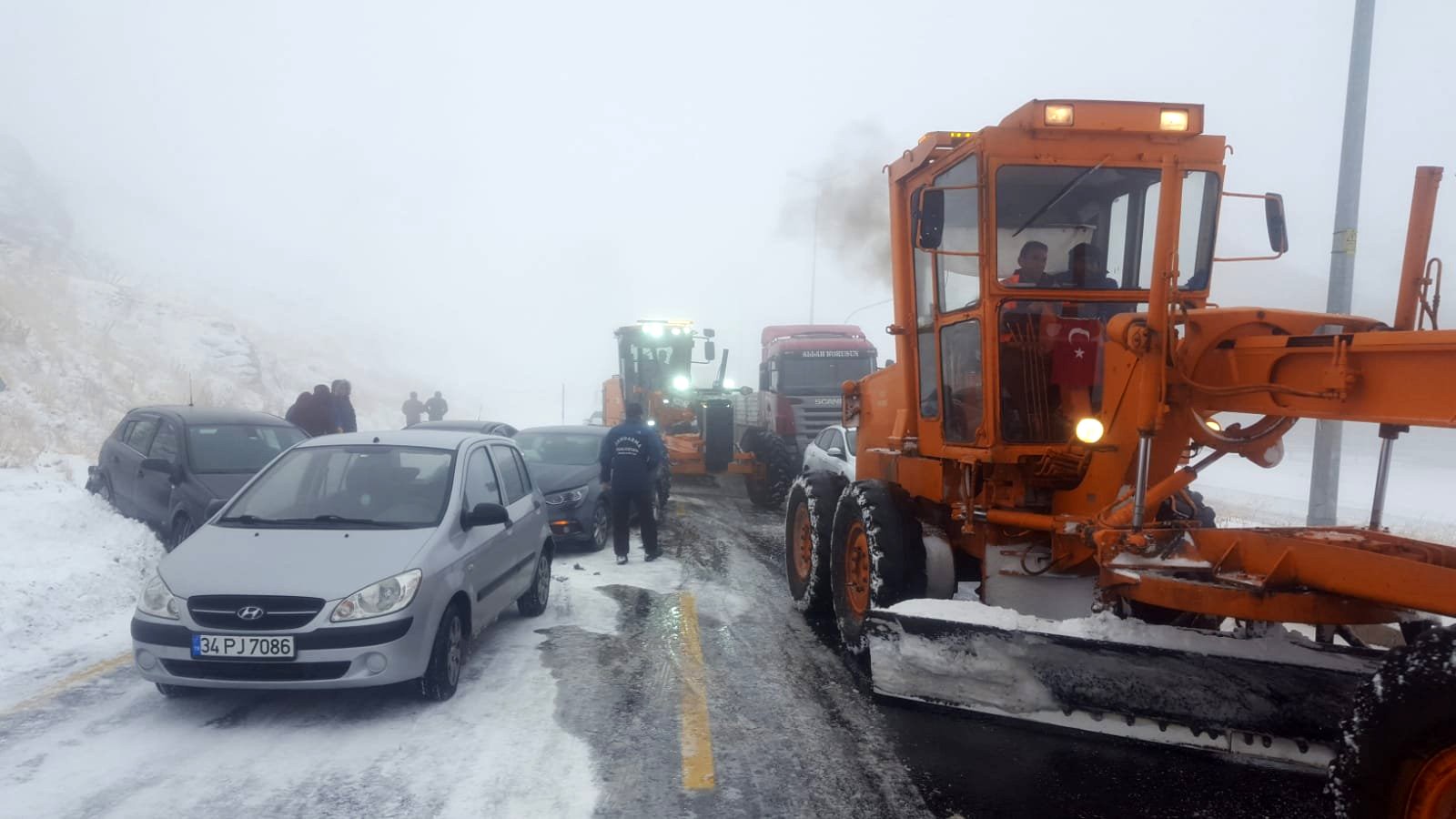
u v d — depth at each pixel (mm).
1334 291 8312
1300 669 4125
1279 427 4074
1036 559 5410
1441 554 3574
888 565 5797
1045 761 4625
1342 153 8250
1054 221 5434
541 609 7449
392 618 4805
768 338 19578
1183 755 4723
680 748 4602
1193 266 5453
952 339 5988
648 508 10023
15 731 4566
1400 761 2875
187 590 4773
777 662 6215
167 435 9430
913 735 4922
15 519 8203
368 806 3852
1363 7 8039
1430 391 3141
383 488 5934
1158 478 4516
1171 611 4715
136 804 3803
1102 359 5426
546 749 4539
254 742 4531
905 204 6852
